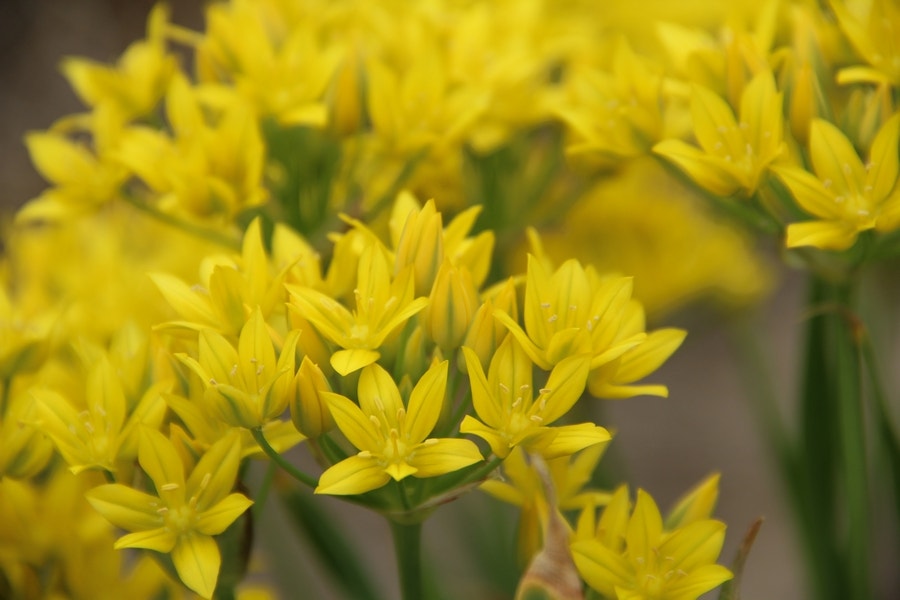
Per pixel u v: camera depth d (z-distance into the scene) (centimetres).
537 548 43
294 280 43
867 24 45
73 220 52
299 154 48
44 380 45
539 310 42
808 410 49
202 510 42
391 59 50
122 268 52
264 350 42
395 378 42
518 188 51
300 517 48
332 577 49
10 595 44
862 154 45
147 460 42
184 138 47
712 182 44
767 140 44
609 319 42
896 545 48
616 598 42
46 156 49
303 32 48
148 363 43
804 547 51
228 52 48
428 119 48
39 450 43
